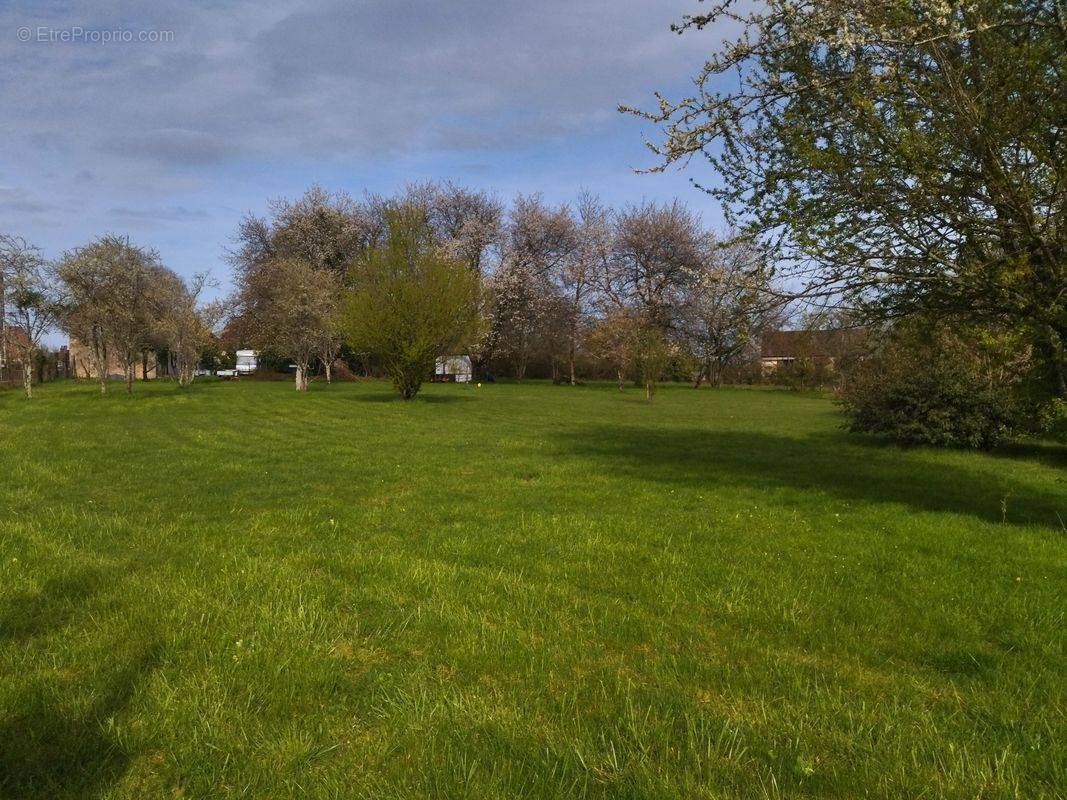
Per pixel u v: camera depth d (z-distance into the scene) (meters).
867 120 6.96
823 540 7.70
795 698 3.86
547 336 58.84
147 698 3.61
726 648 4.61
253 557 6.39
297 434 18.22
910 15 6.44
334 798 2.86
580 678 4.06
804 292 7.98
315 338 37.97
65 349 56.28
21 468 11.78
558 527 8.03
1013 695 3.96
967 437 17.39
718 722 3.53
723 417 26.92
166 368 67.19
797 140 7.25
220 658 4.09
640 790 2.93
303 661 4.07
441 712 3.56
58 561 6.04
